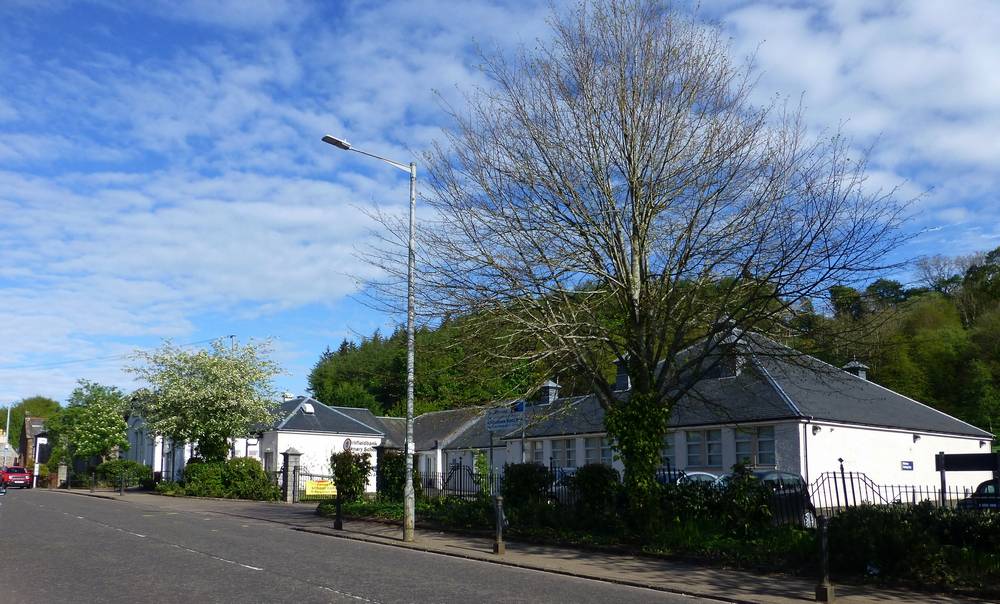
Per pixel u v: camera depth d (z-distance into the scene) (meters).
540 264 17.44
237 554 15.82
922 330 46.66
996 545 12.63
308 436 48.44
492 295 17.39
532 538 18.77
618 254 17.55
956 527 13.12
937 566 12.34
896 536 12.84
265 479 39.38
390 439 51.94
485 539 19.17
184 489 41.00
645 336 17.41
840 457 28.23
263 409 44.06
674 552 15.75
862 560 13.22
